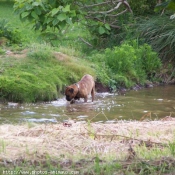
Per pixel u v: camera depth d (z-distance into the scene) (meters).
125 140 10.40
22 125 12.45
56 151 9.45
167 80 23.22
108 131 11.38
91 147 9.79
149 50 23.39
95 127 11.77
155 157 8.90
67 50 22.86
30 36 28.12
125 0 24.56
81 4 23.27
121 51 22.22
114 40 25.25
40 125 12.23
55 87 18.91
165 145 9.83
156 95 20.03
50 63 20.69
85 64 21.50
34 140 10.34
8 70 19.12
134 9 25.86
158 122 12.70
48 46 22.56
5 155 8.99
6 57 20.64
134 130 11.57
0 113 16.06
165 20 24.47
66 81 19.80
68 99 18.05
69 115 15.91
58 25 21.55
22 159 8.68
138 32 24.59
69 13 21.47
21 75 18.70
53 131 11.20
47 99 18.30
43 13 21.56
